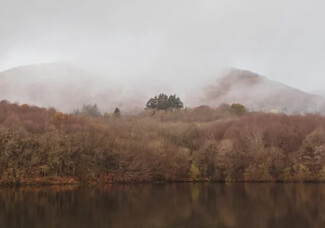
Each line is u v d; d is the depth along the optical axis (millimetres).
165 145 135750
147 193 92000
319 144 129750
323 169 124500
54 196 84625
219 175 129000
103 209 67250
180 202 76312
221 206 71000
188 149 139750
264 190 98812
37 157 113125
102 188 105062
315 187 107125
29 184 111625
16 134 113000
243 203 75125
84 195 87250
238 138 141000
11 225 53094
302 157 129250
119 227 52625
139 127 162250
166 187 108938
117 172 122375
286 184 117500
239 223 55844
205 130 165250
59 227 52125
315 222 56500
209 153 132000
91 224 54406
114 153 122938
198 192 94375
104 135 130875
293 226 53531
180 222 56250
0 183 107938
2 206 69500
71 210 65812
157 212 64625
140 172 123688
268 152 129375
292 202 76188
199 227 52844
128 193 91938
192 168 129625
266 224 55031
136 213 63531
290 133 145625
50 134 119500
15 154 110938
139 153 125438
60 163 116250
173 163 128875
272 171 127375
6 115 143125
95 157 120562
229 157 128250
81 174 118562
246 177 126438
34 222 55250
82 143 120188
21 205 70812
